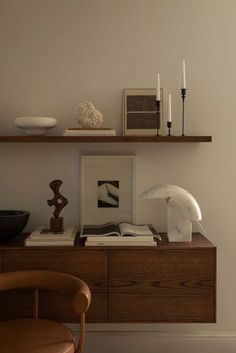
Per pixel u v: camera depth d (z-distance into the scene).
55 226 2.19
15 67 2.38
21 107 2.39
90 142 2.29
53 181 2.20
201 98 2.40
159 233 2.40
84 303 1.73
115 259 2.08
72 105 2.39
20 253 2.07
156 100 2.23
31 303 2.09
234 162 2.42
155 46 2.39
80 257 2.08
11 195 2.42
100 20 2.38
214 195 2.43
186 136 2.19
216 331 2.46
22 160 2.41
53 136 2.17
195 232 2.44
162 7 2.38
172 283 2.09
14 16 2.37
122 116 2.40
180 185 2.43
